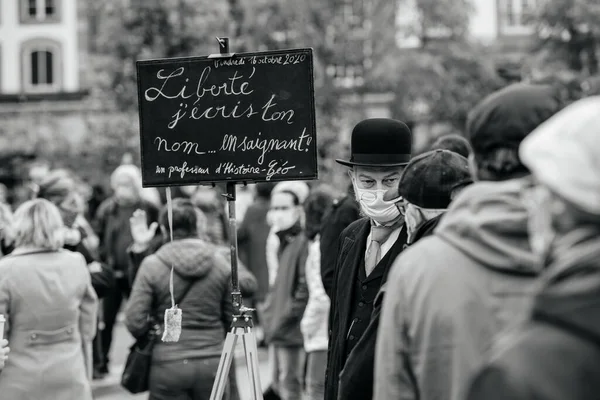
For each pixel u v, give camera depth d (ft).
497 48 111.65
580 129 9.23
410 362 12.17
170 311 21.81
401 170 19.58
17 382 23.79
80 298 24.86
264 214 47.65
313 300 29.25
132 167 41.27
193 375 25.67
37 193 32.81
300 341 31.94
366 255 18.57
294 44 99.86
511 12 124.77
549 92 12.13
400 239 17.99
